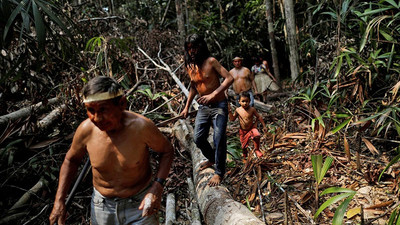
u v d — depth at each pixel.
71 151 1.67
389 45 4.07
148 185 1.75
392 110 3.05
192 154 3.69
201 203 2.72
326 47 5.09
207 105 2.79
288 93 6.82
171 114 4.95
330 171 3.30
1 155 3.16
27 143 3.42
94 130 1.60
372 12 3.71
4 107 4.27
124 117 1.59
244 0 10.99
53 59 5.03
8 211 2.88
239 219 2.16
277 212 2.77
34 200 3.13
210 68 2.69
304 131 4.41
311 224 2.50
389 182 2.95
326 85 4.46
